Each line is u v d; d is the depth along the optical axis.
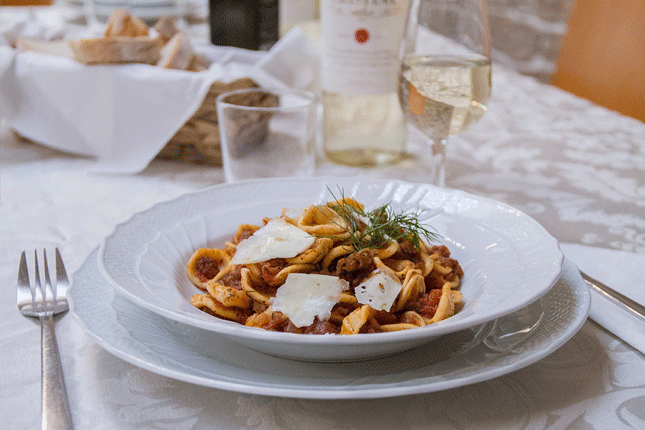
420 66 0.98
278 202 0.92
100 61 1.26
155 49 1.30
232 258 0.74
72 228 0.99
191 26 2.43
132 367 0.61
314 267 0.72
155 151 1.25
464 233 0.81
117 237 0.74
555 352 0.63
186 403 0.56
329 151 1.36
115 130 1.28
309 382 0.53
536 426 0.53
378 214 0.78
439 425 0.53
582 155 1.37
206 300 0.66
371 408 0.56
